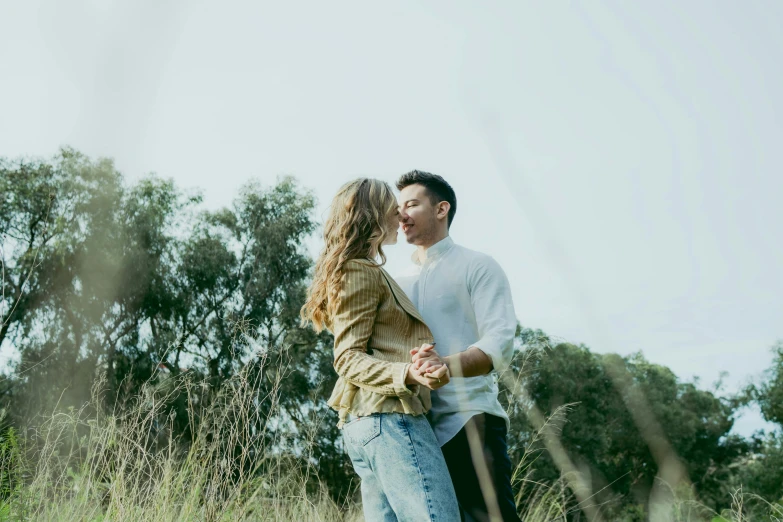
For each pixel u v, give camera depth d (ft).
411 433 5.38
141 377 36.04
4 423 8.78
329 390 36.50
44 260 34.01
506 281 6.40
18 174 40.11
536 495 8.59
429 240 7.18
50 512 7.74
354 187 5.92
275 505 9.02
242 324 9.18
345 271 5.67
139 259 40.57
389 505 5.71
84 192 37.52
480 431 5.99
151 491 8.02
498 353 5.74
